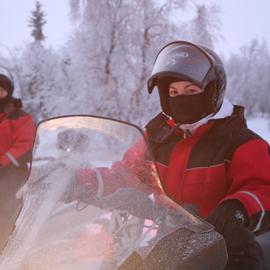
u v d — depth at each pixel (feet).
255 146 6.54
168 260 4.33
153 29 40.78
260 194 5.98
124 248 4.40
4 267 4.42
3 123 12.63
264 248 6.64
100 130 5.38
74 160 5.29
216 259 4.57
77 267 4.24
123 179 5.03
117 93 40.37
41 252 4.42
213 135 6.79
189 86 6.75
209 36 40.83
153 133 7.41
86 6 40.83
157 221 4.66
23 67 54.03
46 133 5.60
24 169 12.30
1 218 6.26
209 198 6.70
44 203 4.93
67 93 42.65
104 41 40.93
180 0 40.29
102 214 4.67
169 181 6.93
